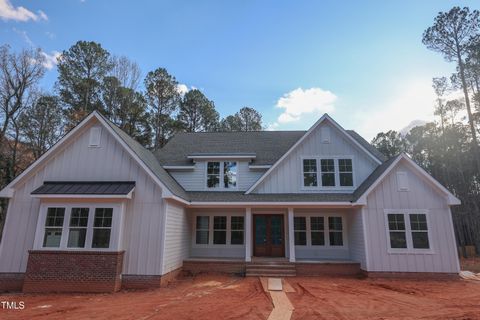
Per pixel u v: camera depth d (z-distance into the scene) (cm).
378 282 1129
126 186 1148
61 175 1205
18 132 2606
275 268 1307
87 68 3081
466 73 2439
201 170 1636
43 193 1090
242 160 1641
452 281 1155
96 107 3005
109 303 835
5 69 2538
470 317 668
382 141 4828
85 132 1257
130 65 3356
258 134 2044
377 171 1427
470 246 2805
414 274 1197
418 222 1246
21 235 1134
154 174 1171
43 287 1019
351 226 1441
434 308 754
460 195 3044
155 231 1125
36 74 2689
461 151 3044
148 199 1157
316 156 1540
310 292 957
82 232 1092
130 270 1086
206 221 1577
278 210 1562
